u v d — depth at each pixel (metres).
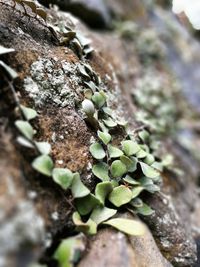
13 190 0.05
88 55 0.13
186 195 0.15
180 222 0.11
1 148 0.06
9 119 0.07
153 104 0.23
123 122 0.11
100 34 0.24
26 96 0.08
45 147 0.07
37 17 0.11
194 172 0.20
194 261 0.10
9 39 0.09
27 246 0.05
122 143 0.10
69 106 0.09
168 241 0.10
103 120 0.10
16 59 0.08
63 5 0.19
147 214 0.09
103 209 0.08
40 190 0.07
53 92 0.09
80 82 0.10
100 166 0.09
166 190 0.13
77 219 0.07
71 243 0.06
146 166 0.10
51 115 0.09
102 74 0.13
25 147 0.07
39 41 0.10
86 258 0.07
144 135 0.12
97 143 0.09
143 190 0.10
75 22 0.16
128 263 0.07
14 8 0.10
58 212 0.07
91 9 0.23
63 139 0.09
